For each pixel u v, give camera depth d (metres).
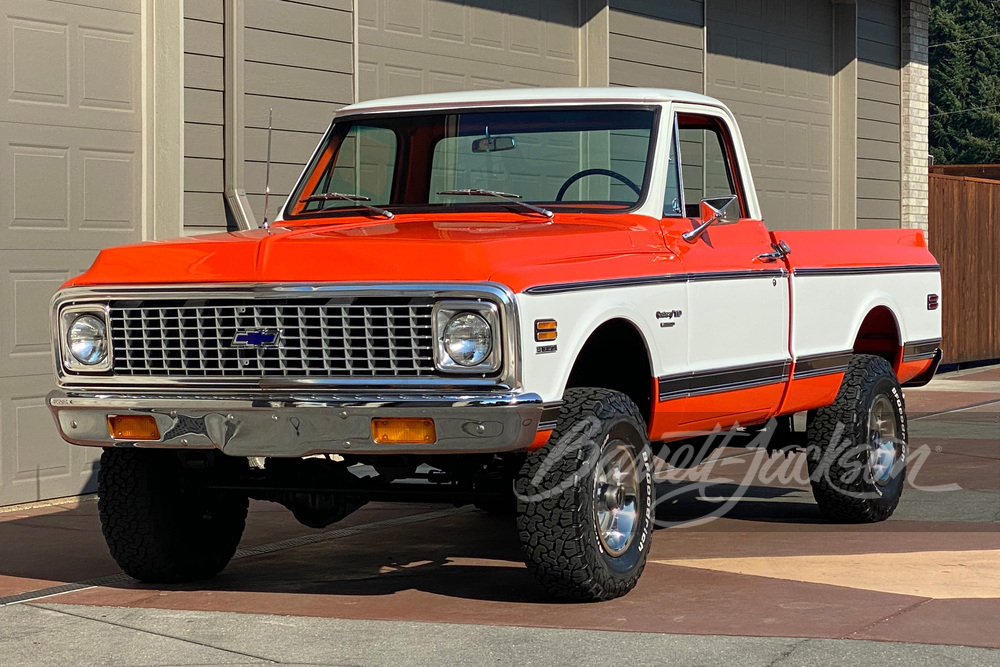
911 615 5.52
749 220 7.21
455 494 5.93
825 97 17.08
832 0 17.08
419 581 6.43
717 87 15.03
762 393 7.07
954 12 63.31
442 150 6.93
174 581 6.50
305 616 5.70
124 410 5.70
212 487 6.25
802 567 6.56
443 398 5.24
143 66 9.37
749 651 5.00
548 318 5.40
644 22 13.67
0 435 8.56
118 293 5.73
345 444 5.39
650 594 5.98
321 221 6.78
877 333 8.46
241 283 5.51
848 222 17.19
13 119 8.61
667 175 6.62
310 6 10.33
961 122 61.84
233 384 5.55
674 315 6.30
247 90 9.82
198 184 9.52
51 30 8.82
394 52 11.12
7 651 5.21
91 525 8.12
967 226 19.08
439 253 5.38
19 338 8.66
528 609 5.74
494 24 12.12
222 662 5.00
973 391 15.86
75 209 8.98
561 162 6.72
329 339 5.41
